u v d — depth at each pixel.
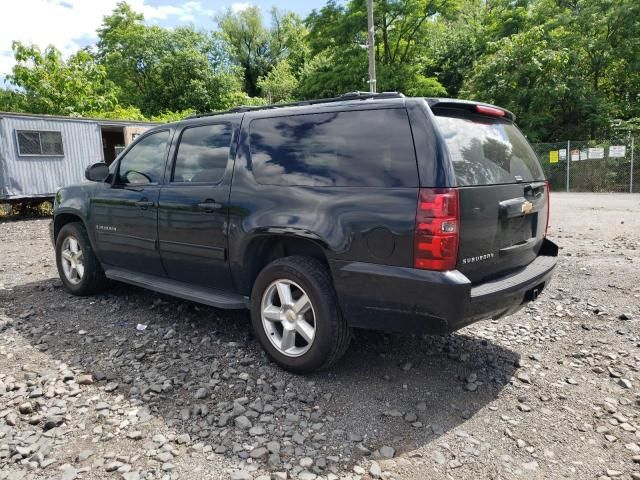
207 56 48.66
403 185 2.81
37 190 14.16
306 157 3.29
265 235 3.41
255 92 60.84
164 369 3.46
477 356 3.71
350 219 2.96
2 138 13.27
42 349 3.84
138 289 5.49
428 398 3.08
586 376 3.42
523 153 3.64
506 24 29.77
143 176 4.42
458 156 2.84
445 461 2.47
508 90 25.25
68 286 5.29
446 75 35.78
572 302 4.97
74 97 27.03
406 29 28.94
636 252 7.18
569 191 20.75
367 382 3.26
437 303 2.69
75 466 2.42
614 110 24.12
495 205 3.03
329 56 30.73
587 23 24.47
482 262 2.97
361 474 2.36
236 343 3.90
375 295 2.89
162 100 46.12
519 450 2.58
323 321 3.11
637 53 24.08
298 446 2.58
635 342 3.98
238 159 3.66
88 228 4.94
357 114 3.10
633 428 2.79
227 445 2.58
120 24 52.88
